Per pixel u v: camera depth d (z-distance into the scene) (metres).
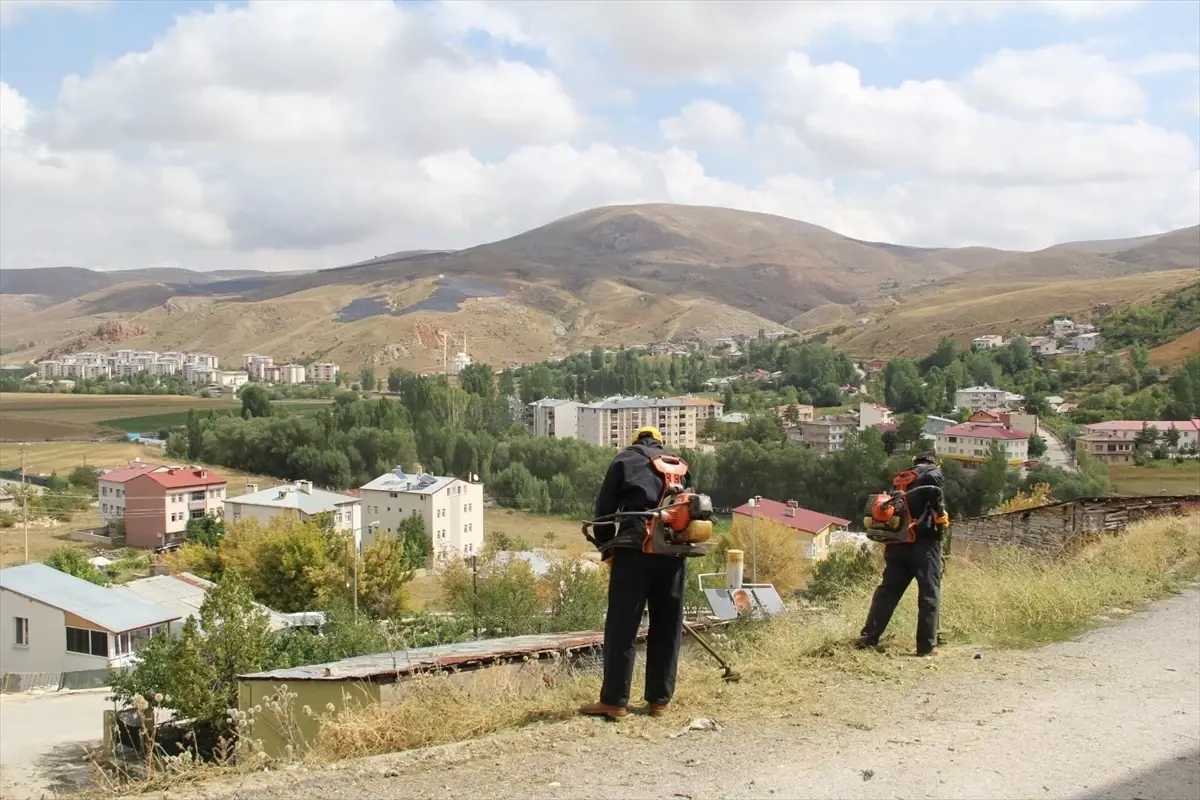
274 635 22.17
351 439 92.69
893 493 8.11
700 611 11.51
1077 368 151.75
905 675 7.24
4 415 149.88
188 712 18.17
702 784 4.74
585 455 91.19
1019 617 9.41
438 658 8.27
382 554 44.47
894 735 5.64
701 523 5.89
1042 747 5.48
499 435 103.88
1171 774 5.07
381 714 5.98
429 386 105.38
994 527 16.91
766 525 47.06
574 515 83.62
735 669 7.32
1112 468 86.50
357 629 22.38
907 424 101.62
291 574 43.62
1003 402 137.12
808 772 4.95
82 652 33.91
